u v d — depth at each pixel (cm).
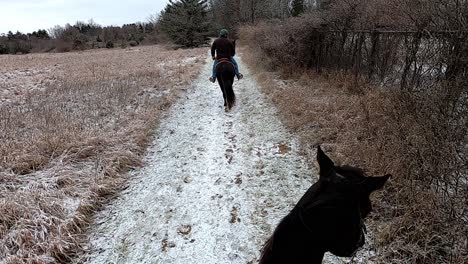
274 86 1016
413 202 373
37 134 671
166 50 3183
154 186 511
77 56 2870
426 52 562
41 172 528
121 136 673
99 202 467
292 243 171
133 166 577
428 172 389
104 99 988
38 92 1155
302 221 166
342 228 162
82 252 378
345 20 967
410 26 650
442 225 342
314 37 1114
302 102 788
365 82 816
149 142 683
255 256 362
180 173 546
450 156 383
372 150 486
